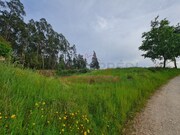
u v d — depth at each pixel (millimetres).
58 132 4016
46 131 3752
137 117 7844
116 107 7109
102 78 17734
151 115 8297
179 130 6727
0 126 3271
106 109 6500
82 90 7965
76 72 38188
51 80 7008
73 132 4426
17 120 3465
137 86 12555
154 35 34969
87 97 7000
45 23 74688
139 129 6641
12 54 6875
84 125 4926
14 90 4598
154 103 10547
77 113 5316
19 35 58625
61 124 4367
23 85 5039
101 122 5656
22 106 4156
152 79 18422
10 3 51844
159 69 32375
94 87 9695
